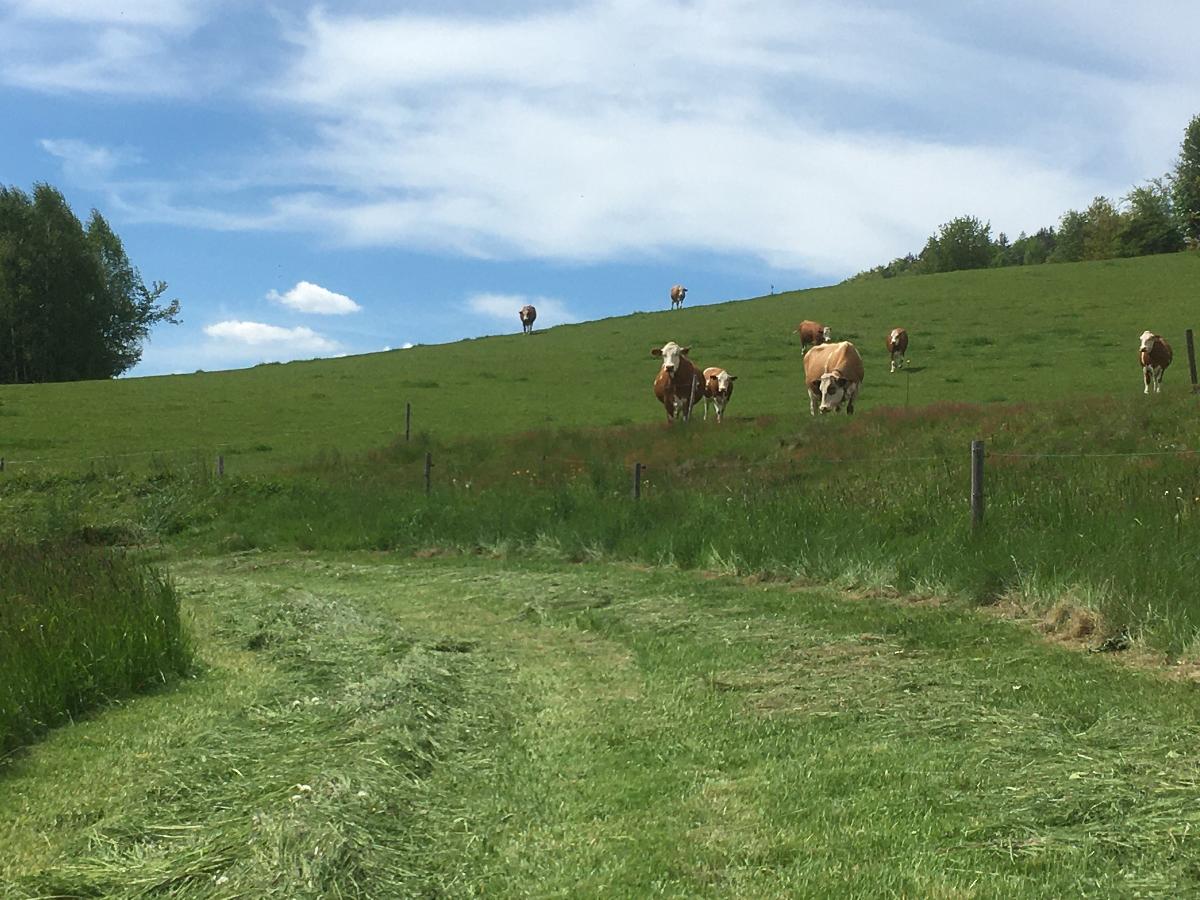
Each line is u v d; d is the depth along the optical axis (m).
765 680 7.26
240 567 15.34
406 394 37.31
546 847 4.71
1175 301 44.00
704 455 19.80
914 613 9.24
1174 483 11.12
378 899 4.11
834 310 49.75
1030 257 134.12
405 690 6.92
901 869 4.29
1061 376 30.59
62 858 4.73
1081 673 7.10
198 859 4.36
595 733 6.28
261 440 29.59
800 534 12.12
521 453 22.27
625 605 10.37
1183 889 3.88
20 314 66.69
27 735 6.64
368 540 16.75
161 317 77.44
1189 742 5.41
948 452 16.70
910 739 5.85
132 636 7.96
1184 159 79.88
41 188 68.94
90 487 21.59
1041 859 4.25
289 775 5.29
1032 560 9.51
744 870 4.40
